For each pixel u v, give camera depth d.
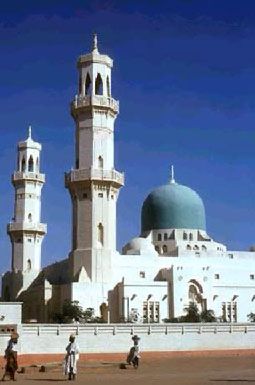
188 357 77.00
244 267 119.31
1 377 48.91
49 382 44.09
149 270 112.75
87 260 106.12
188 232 135.25
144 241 127.06
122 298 106.06
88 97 111.69
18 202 140.25
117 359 74.75
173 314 109.12
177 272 111.12
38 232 138.50
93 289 104.56
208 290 113.75
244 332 83.25
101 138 111.62
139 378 46.91
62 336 73.31
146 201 141.50
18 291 133.50
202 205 140.50
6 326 70.25
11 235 138.75
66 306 96.94
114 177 109.31
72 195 110.81
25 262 136.38
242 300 117.00
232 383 41.34
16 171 141.25
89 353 74.12
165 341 78.38
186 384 40.78
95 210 107.75
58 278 119.50
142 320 104.88
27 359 70.62
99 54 115.12
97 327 75.38
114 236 110.25
